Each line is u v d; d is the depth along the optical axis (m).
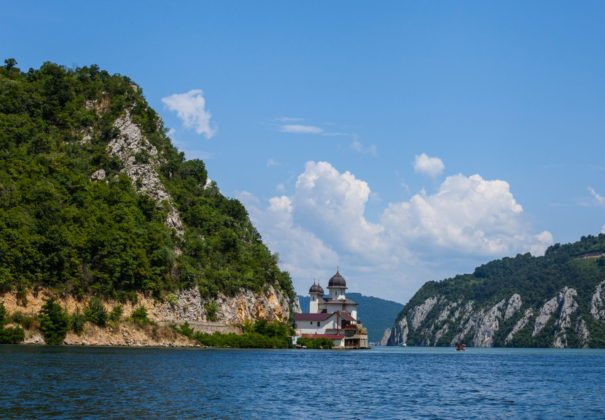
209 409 75.50
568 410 86.56
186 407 75.75
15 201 197.00
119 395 80.81
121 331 191.88
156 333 199.62
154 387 90.56
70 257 192.38
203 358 153.00
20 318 174.25
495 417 79.38
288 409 79.62
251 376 116.31
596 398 100.81
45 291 184.50
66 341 178.62
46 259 186.12
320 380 117.94
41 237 187.38
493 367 183.50
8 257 179.88
